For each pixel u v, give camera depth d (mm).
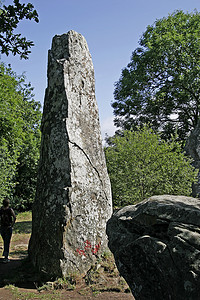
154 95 23703
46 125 6547
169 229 2510
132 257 2787
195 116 24547
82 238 5801
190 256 2252
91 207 6129
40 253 5828
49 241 5703
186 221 2484
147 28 24516
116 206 11352
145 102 24531
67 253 5484
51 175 6129
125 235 3016
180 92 23219
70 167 5961
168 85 23375
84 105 6656
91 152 6457
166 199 2924
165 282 2447
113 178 10617
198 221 2420
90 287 4941
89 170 6309
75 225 5770
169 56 21781
